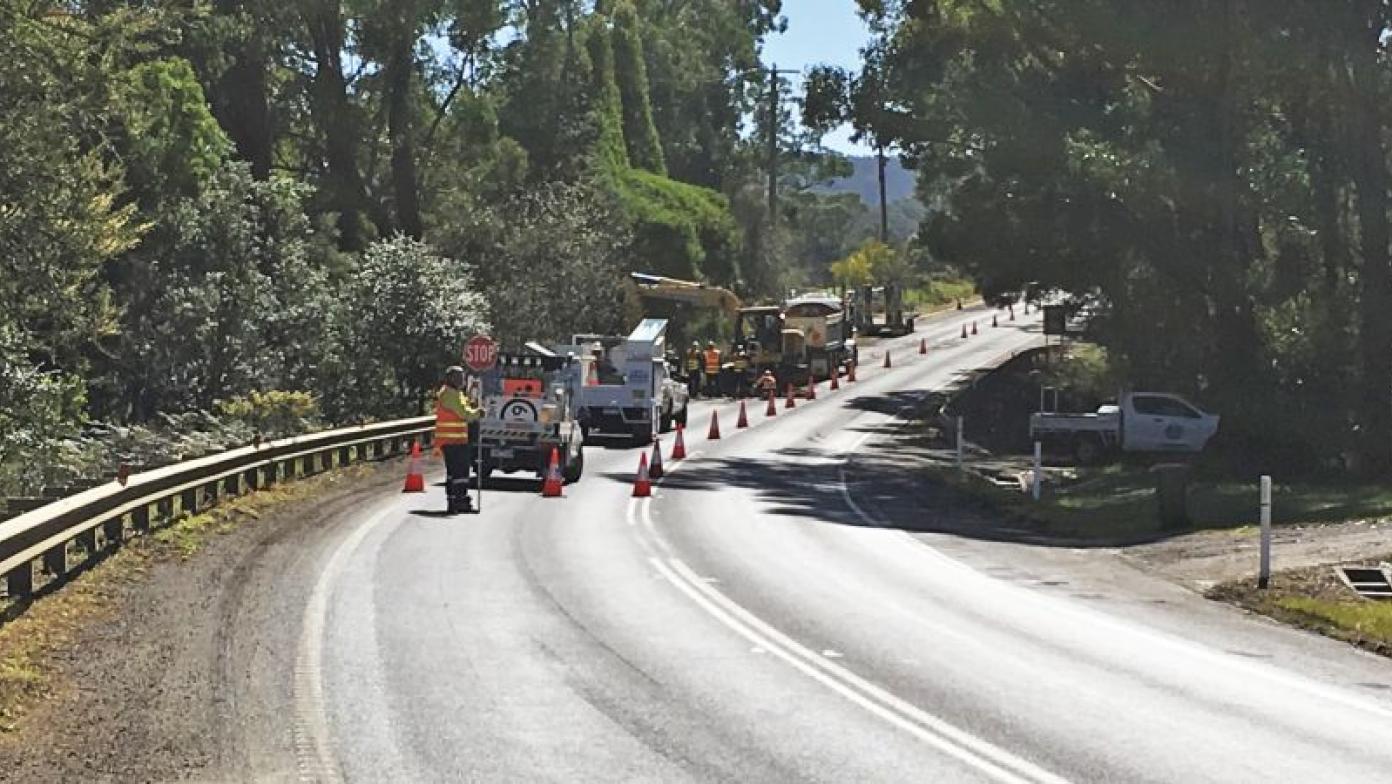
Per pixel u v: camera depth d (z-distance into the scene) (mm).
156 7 32375
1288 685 12492
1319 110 41281
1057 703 11531
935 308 130500
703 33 135750
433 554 19609
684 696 11469
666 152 130000
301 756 9406
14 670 11570
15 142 27922
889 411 60438
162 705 10727
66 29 28734
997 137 47219
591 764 9359
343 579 17078
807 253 180875
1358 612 16016
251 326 43906
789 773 9227
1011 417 58125
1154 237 43750
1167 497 25797
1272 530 23984
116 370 42406
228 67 59750
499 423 30719
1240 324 40656
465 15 71875
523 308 62656
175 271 43438
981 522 27953
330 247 61094
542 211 68625
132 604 15055
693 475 35500
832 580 18688
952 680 12375
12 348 30297
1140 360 48625
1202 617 16375
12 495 26828
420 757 9453
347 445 33125
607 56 97500
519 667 12414
